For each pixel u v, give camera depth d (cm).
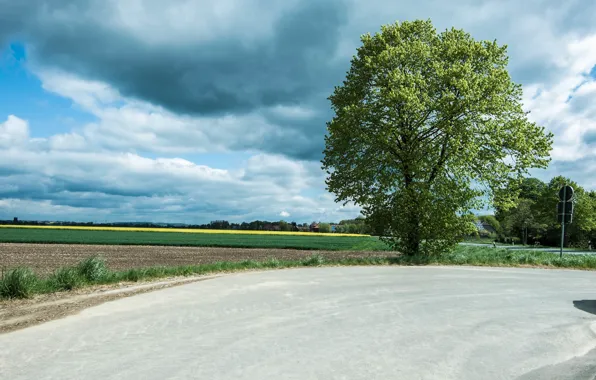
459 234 2462
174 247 4488
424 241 2491
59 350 573
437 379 476
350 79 2889
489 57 2762
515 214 7556
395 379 473
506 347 608
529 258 2308
